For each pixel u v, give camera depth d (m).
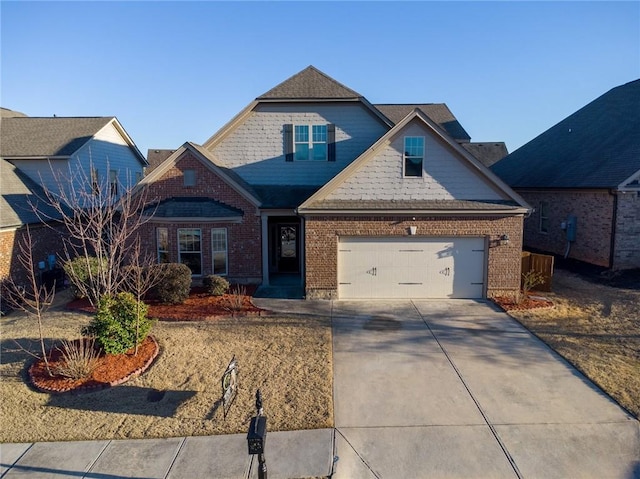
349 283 15.44
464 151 14.84
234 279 17.20
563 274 18.72
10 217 16.34
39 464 6.73
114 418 7.91
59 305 15.03
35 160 21.48
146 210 16.69
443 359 10.22
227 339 11.47
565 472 6.34
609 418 7.65
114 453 6.96
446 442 7.07
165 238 16.75
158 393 8.73
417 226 15.02
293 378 9.27
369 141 18.53
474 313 13.68
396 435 7.27
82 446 7.16
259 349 10.80
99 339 9.92
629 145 18.92
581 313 13.41
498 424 7.54
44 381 9.09
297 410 8.04
